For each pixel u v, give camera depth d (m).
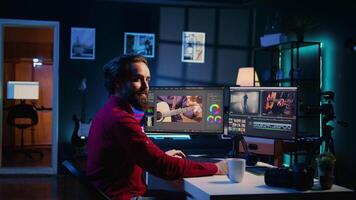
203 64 6.23
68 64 5.97
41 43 9.20
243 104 2.40
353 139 4.64
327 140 4.58
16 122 8.27
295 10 5.75
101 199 1.12
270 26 6.10
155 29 6.12
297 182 1.66
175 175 1.78
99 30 6.02
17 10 5.86
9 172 5.96
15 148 8.76
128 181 1.78
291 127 2.12
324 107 4.61
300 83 5.48
